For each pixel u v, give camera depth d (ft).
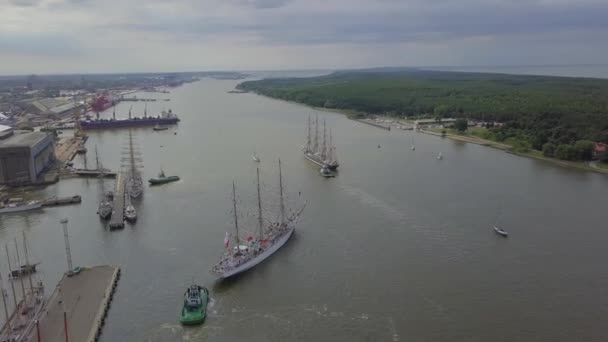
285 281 469.98
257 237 563.89
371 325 396.98
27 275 479.82
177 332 388.57
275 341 377.30
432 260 511.40
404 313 414.00
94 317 399.24
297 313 415.23
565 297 439.22
